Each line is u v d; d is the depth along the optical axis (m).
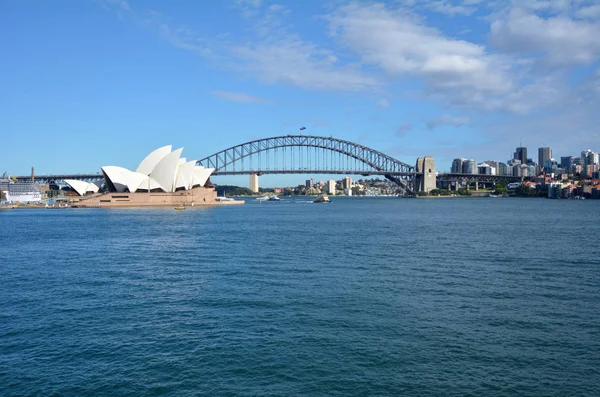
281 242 50.53
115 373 16.41
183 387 15.42
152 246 48.44
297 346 18.33
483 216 101.50
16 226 79.31
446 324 20.62
